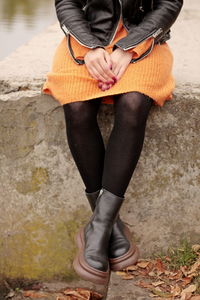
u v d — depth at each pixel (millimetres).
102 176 2408
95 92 2375
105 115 2652
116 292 2658
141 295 2635
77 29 2432
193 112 2668
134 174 2758
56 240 2840
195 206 2801
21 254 2865
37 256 2861
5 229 2846
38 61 3145
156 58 2441
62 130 2705
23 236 2846
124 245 2328
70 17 2463
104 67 2336
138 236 2842
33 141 2730
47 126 2707
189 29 4078
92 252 2240
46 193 2791
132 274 2779
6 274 2893
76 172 2754
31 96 2674
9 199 2809
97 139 2422
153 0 2467
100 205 2307
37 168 2764
